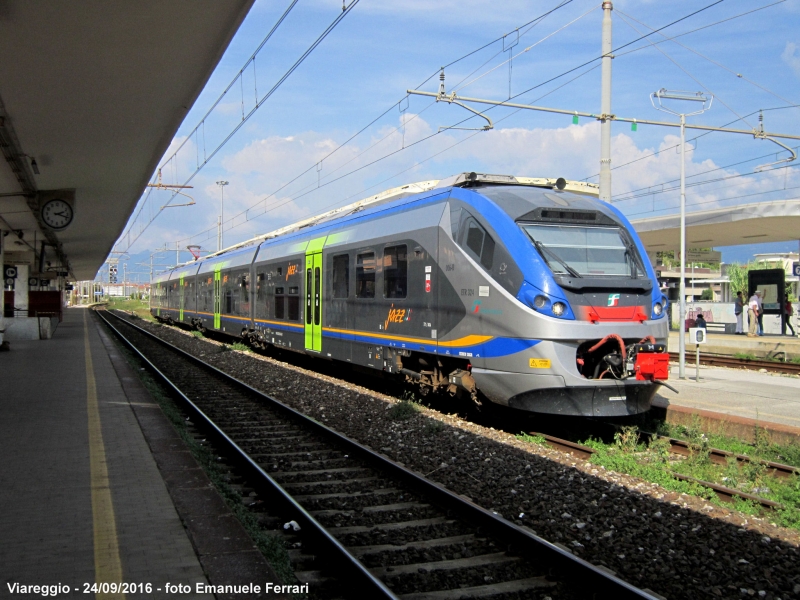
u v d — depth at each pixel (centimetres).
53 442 792
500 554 521
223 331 2578
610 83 1336
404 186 1288
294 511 581
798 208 2198
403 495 668
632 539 553
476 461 783
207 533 497
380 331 1247
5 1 738
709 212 2419
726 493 692
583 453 846
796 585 471
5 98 1059
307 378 1509
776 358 1986
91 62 931
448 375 1080
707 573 489
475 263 969
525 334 878
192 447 797
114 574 423
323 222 1641
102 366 1678
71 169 1573
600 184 1342
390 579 469
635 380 887
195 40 874
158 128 1291
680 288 1470
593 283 884
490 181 1067
